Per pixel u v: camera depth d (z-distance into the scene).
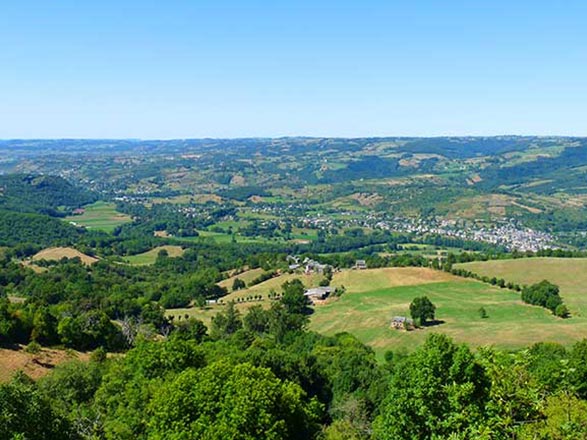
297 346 100.69
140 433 38.72
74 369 55.78
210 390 33.03
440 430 22.22
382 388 61.16
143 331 95.75
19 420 28.88
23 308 88.38
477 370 22.56
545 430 19.00
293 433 35.53
